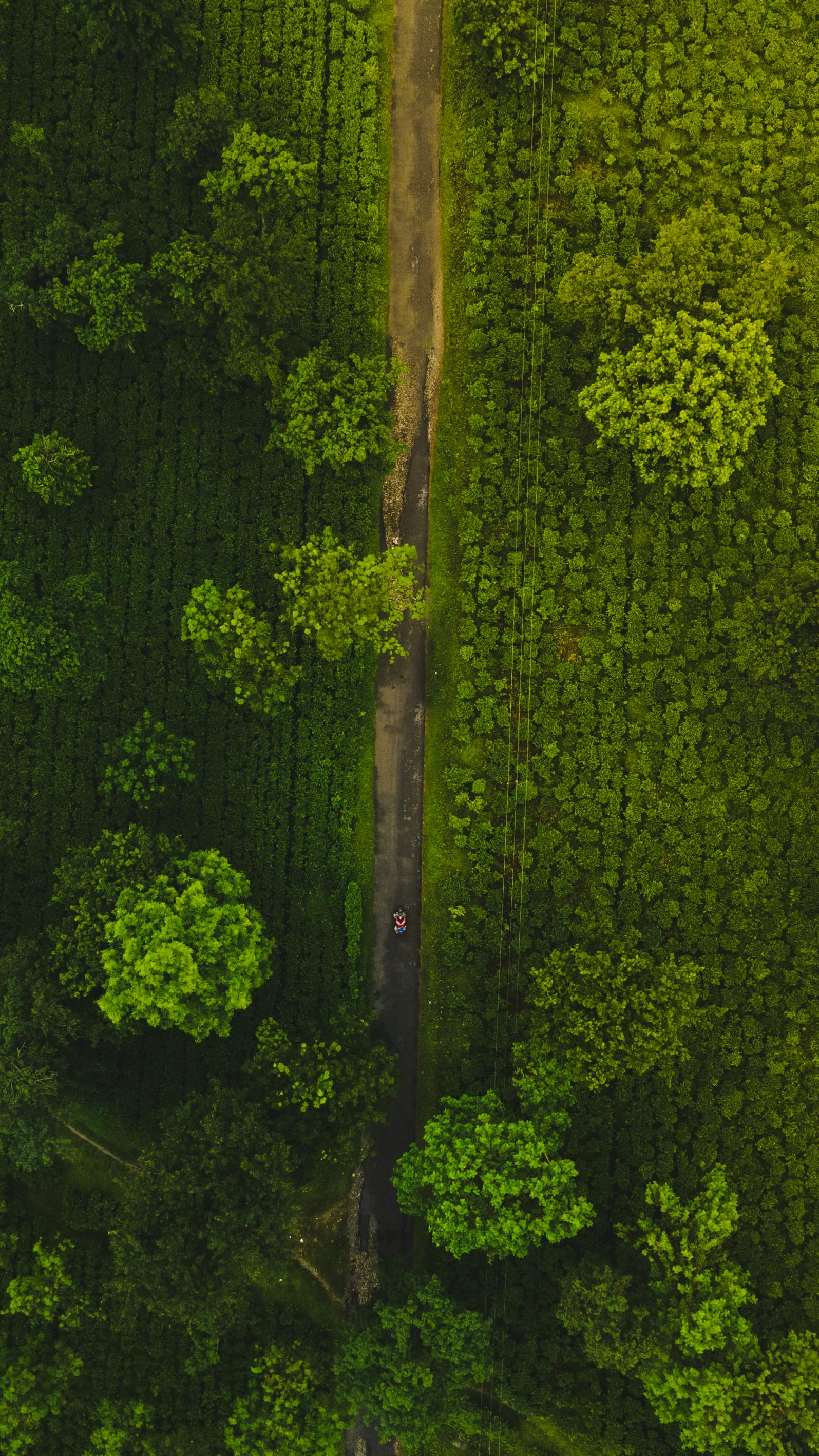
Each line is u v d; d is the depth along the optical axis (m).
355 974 42.81
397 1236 42.81
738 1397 34.94
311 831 43.53
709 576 44.06
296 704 43.75
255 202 41.72
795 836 43.91
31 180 44.22
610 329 41.31
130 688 44.00
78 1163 42.88
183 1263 33.56
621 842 43.72
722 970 43.47
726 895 43.81
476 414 44.16
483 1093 42.22
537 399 43.97
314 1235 42.69
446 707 44.06
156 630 44.00
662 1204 36.75
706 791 43.94
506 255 44.25
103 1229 42.28
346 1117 37.78
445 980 43.41
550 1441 41.41
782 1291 42.09
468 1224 35.78
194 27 42.91
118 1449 37.59
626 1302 35.25
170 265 40.66
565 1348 40.66
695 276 39.47
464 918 43.38
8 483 44.25
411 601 42.88
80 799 43.84
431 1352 36.34
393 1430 35.78
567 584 44.00
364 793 43.94
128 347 42.28
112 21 42.41
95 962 36.66
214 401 44.00
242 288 38.81
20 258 41.59
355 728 43.69
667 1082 41.62
